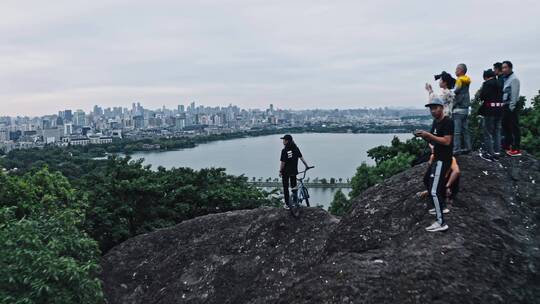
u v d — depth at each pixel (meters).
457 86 12.17
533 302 7.79
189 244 15.78
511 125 12.30
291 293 8.57
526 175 11.17
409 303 7.49
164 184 25.03
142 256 16.23
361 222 10.78
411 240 9.18
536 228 9.48
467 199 10.11
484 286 7.80
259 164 155.62
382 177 28.02
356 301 7.71
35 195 16.05
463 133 12.73
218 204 26.12
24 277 8.81
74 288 9.52
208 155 188.88
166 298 13.80
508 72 12.27
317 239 13.16
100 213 20.11
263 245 13.95
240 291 12.70
